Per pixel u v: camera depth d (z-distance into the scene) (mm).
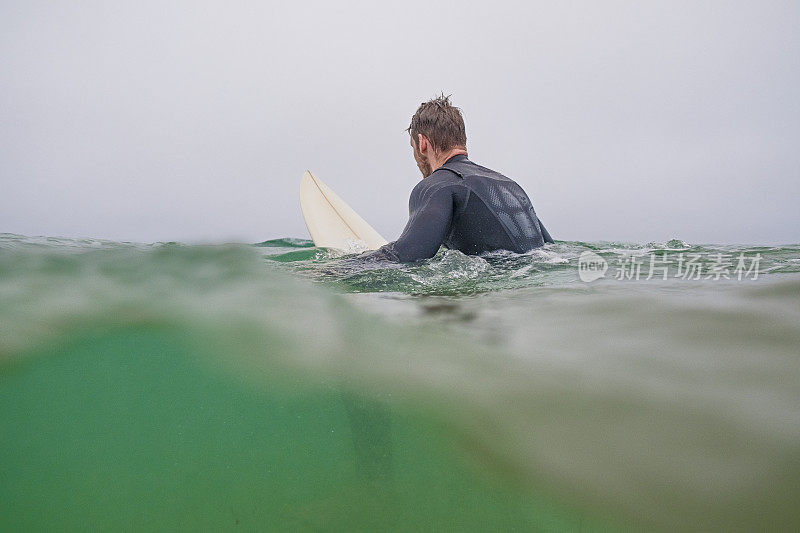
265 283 1108
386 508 663
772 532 488
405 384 730
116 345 815
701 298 1013
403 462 684
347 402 729
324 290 1131
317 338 859
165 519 639
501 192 1696
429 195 1622
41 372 768
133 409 752
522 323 920
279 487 674
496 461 628
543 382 699
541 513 609
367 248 2453
